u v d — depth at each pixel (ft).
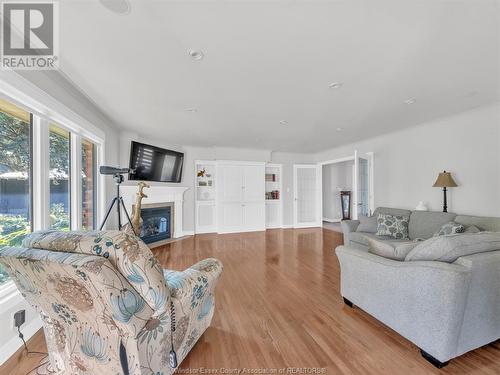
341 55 6.12
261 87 8.01
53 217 7.67
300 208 22.18
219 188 19.16
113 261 3.31
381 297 5.94
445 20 4.86
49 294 3.77
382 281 5.88
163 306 3.66
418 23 4.95
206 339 5.73
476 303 4.91
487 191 10.02
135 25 4.95
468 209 10.68
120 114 10.94
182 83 7.71
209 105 9.71
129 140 14.10
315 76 7.25
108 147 11.95
